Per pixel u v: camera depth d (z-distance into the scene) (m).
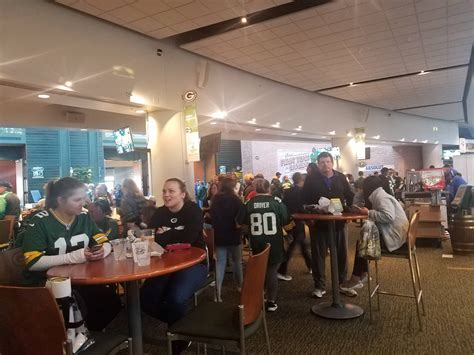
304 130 10.98
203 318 2.15
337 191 3.93
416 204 6.62
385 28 6.57
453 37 7.16
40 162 13.11
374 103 13.52
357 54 7.85
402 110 15.43
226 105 8.18
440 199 6.73
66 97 5.45
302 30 6.50
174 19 5.57
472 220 5.84
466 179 11.03
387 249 3.48
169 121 6.75
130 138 8.67
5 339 1.64
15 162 12.91
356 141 13.24
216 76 7.93
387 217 3.40
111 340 1.88
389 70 9.19
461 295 3.99
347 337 3.11
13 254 2.49
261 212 3.74
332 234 3.66
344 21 6.23
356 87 10.80
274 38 6.77
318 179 3.96
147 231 2.56
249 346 3.00
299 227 4.91
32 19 4.64
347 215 3.34
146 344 3.12
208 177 15.84
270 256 3.72
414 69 9.20
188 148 6.73
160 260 2.18
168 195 2.95
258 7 5.35
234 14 5.51
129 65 5.93
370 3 5.66
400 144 18.59
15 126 7.88
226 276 5.25
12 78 4.41
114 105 6.14
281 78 9.43
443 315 3.47
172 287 2.58
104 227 4.01
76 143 13.89
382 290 4.23
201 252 2.38
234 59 7.76
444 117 17.98
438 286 4.33
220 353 2.83
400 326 3.27
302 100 10.93
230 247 4.26
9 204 6.36
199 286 2.84
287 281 4.82
